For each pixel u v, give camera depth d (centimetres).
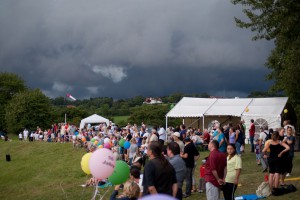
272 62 3412
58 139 4209
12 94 8469
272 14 1708
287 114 3266
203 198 1164
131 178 863
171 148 848
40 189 2238
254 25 1792
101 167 955
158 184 615
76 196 1536
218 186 830
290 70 2073
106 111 11469
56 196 1625
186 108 3450
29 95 7438
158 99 10219
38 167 2992
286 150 1082
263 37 1856
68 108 10138
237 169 877
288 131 1184
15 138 6706
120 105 12144
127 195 820
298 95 3150
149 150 636
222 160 830
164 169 620
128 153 2028
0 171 3192
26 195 2069
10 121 7281
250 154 2234
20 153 3691
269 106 3181
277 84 3528
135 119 9075
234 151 892
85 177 2323
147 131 2489
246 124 3091
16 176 2894
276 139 1095
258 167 1719
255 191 1194
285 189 1101
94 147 2409
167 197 351
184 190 1309
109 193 1449
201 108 3394
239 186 1287
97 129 3866
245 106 3250
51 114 7644
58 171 2686
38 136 4653
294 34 1723
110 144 2206
